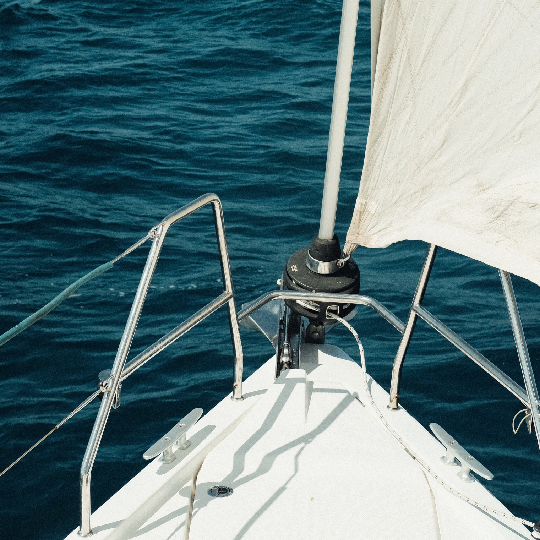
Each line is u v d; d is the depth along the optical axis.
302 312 3.25
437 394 6.07
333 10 18.75
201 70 15.51
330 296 3.13
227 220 9.80
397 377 3.04
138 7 19.39
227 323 7.34
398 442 2.91
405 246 9.23
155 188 10.70
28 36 17.11
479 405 5.91
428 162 2.28
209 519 2.55
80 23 18.19
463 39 2.12
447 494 2.68
